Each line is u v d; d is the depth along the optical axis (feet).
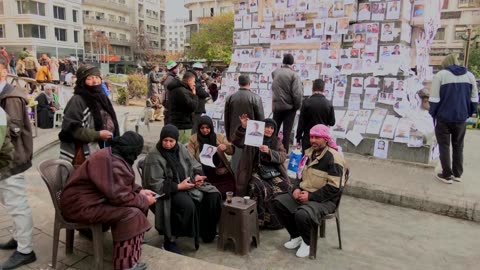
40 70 46.93
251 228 12.84
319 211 12.14
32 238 11.03
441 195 16.84
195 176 13.29
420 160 21.12
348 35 24.40
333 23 24.41
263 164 15.16
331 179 12.31
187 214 12.34
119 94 52.85
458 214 16.03
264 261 12.26
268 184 14.88
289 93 20.95
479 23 107.34
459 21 109.91
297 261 12.27
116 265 9.81
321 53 25.16
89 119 11.88
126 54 213.05
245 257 12.52
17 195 10.17
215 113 27.99
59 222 10.18
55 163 10.69
